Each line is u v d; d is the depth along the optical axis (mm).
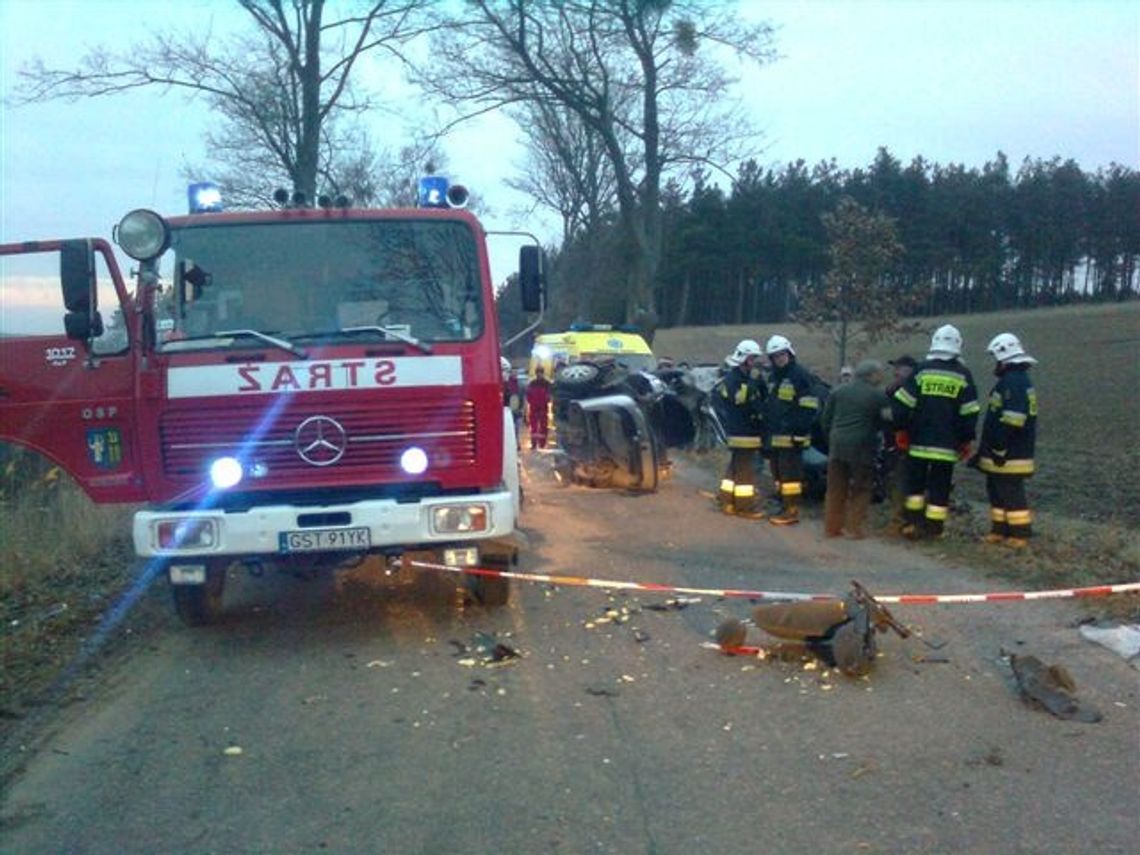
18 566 9312
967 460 10391
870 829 4453
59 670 6863
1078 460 17656
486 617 7914
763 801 4738
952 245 67250
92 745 5574
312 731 5707
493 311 7199
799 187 65812
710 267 64938
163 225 6891
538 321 8117
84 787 5051
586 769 5129
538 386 19688
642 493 14070
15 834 4582
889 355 39000
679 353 50531
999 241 69938
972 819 4531
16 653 7164
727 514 12406
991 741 5375
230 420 6883
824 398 12992
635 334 23016
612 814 4645
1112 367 33719
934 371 10234
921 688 6176
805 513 12516
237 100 19438
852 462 10625
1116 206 69438
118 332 7023
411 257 7258
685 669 6605
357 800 4844
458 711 5957
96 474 7070
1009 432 9664
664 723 5707
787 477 11758
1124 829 4418
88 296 6758
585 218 39656
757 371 12336
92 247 6809
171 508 6996
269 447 6895
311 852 4367
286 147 20125
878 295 18547
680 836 4430
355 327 7145
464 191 7625
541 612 8031
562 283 41344
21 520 10320
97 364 6988
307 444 6902
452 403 7012
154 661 7062
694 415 17859
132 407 7008
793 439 11633
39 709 6141
